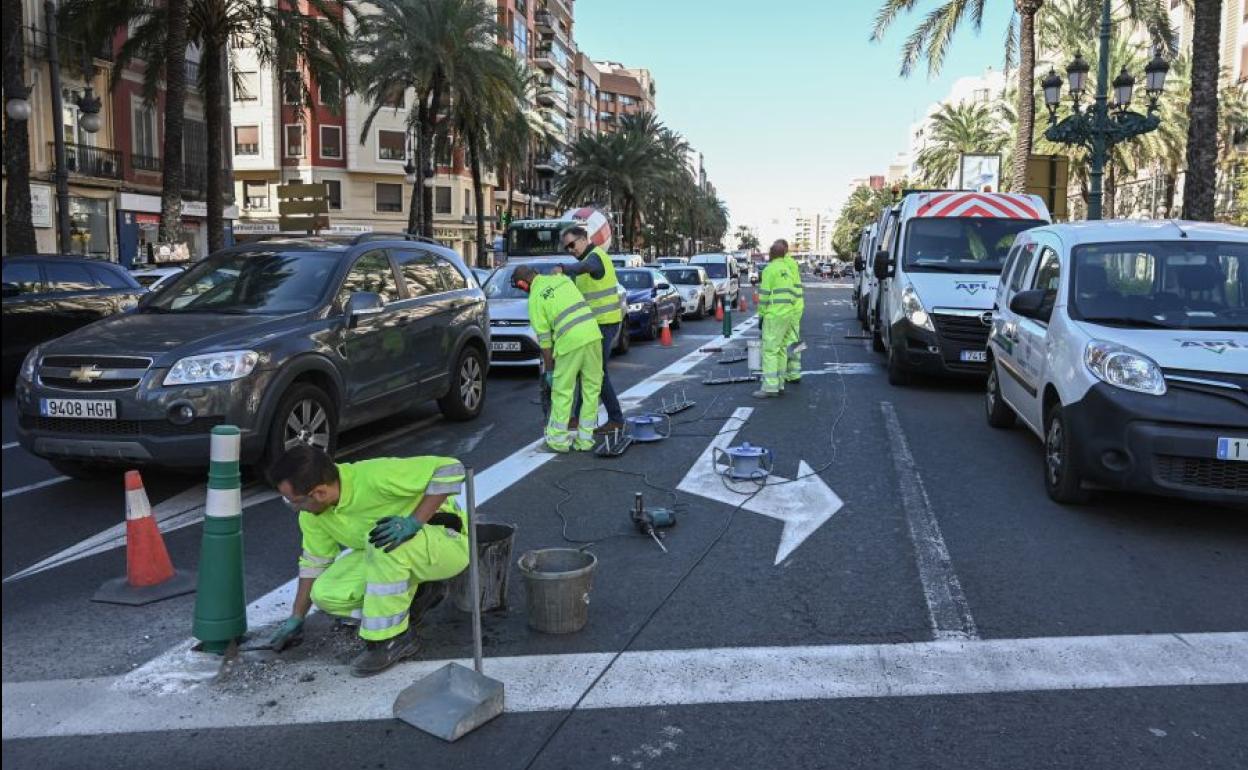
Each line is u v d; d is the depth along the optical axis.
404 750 3.31
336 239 8.41
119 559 5.43
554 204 84.00
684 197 75.94
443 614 4.55
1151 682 3.80
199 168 36.03
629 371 14.33
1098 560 5.30
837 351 17.09
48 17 21.17
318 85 26.09
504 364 13.42
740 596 4.78
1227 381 5.54
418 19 33.19
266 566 5.25
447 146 39.50
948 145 62.78
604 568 5.22
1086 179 42.28
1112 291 6.65
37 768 3.18
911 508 6.36
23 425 6.42
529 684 3.80
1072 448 6.10
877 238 18.31
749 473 7.13
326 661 4.03
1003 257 12.25
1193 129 16.36
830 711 3.58
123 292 13.80
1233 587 4.87
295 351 6.77
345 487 3.88
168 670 3.95
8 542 5.74
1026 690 3.74
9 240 18.83
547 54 80.44
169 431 6.15
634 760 3.24
